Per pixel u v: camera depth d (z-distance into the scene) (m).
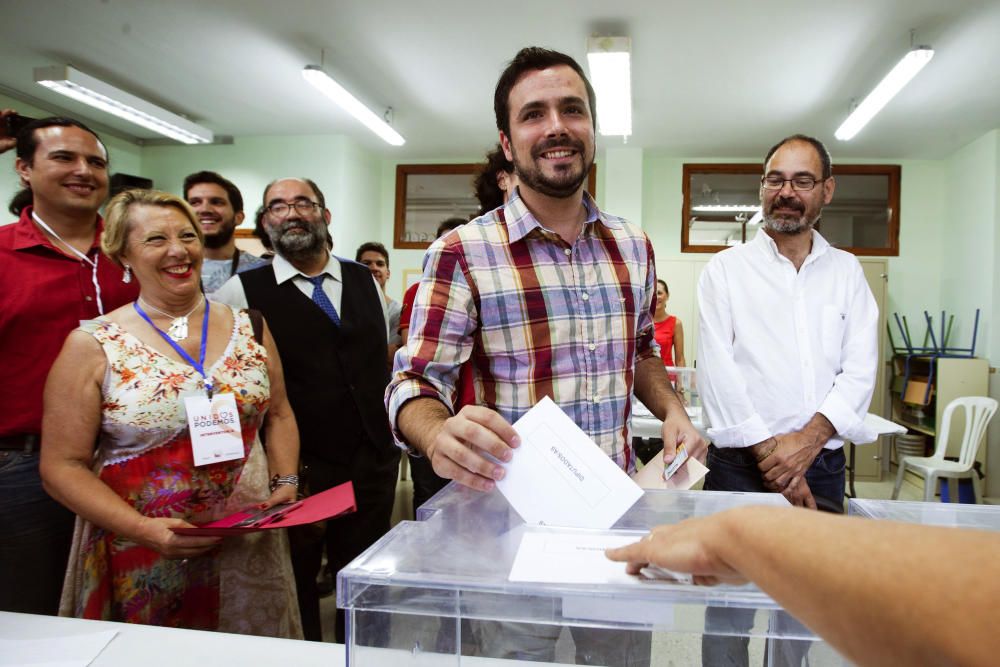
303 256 1.66
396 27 2.81
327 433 1.61
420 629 0.46
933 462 3.26
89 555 1.01
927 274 4.59
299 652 0.69
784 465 1.30
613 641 0.47
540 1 2.56
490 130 4.29
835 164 4.67
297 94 3.69
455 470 0.61
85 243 1.38
